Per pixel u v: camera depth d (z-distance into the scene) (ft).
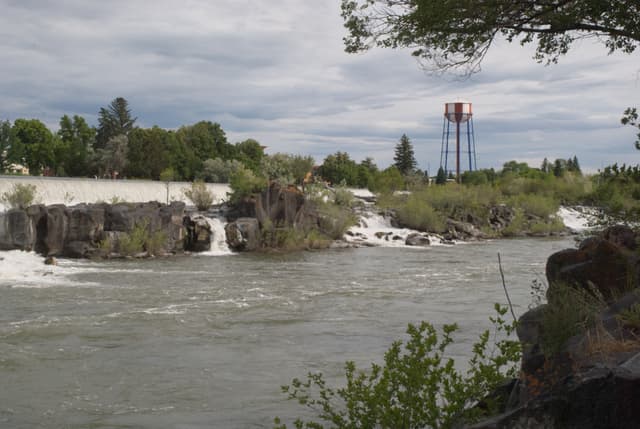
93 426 34.50
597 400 14.99
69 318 66.33
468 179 460.14
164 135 339.98
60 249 127.44
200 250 149.07
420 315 69.82
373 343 55.67
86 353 51.47
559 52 35.35
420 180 386.93
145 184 196.24
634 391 14.52
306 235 170.91
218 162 327.88
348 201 219.00
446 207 242.58
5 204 140.05
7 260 115.03
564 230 252.62
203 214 167.53
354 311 72.54
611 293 26.91
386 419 20.53
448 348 51.80
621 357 18.61
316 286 93.91
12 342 55.11
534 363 22.08
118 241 133.49
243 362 48.62
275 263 128.26
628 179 30.04
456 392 20.74
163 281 97.45
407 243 185.88
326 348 53.52
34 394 40.32
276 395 39.78
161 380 43.55
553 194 311.47
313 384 42.04
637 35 31.24
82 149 351.05
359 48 34.94
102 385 42.37
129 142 345.92
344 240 181.88
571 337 21.86
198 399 39.19
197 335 58.70
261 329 61.82
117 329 61.05
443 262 132.98
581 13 31.22
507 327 23.17
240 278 102.42
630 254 27.81
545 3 32.01
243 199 167.73
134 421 35.22
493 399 22.75
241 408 37.24
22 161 337.93
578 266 28.27
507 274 110.73
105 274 105.29
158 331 60.34
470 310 73.36
